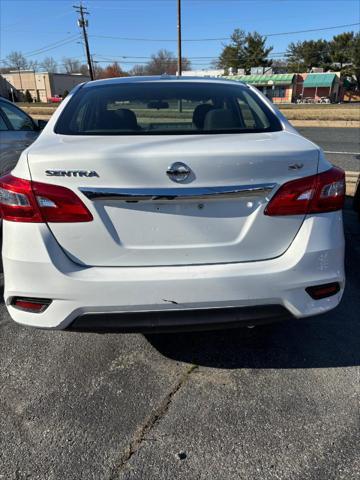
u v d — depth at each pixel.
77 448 1.95
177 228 2.00
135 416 2.13
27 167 1.97
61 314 2.03
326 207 2.08
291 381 2.37
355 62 68.25
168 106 2.67
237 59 74.44
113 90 2.86
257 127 2.46
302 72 76.25
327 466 1.84
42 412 2.17
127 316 2.03
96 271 2.01
